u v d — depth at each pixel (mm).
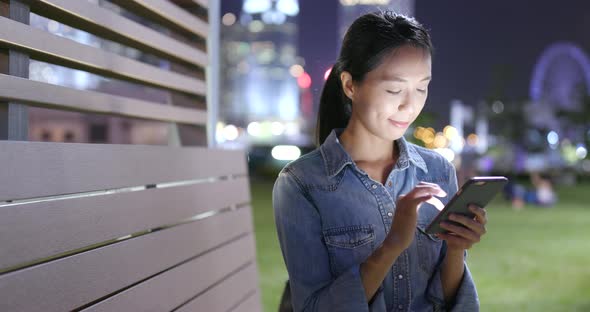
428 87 1767
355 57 1727
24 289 1462
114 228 1885
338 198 1790
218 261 2736
